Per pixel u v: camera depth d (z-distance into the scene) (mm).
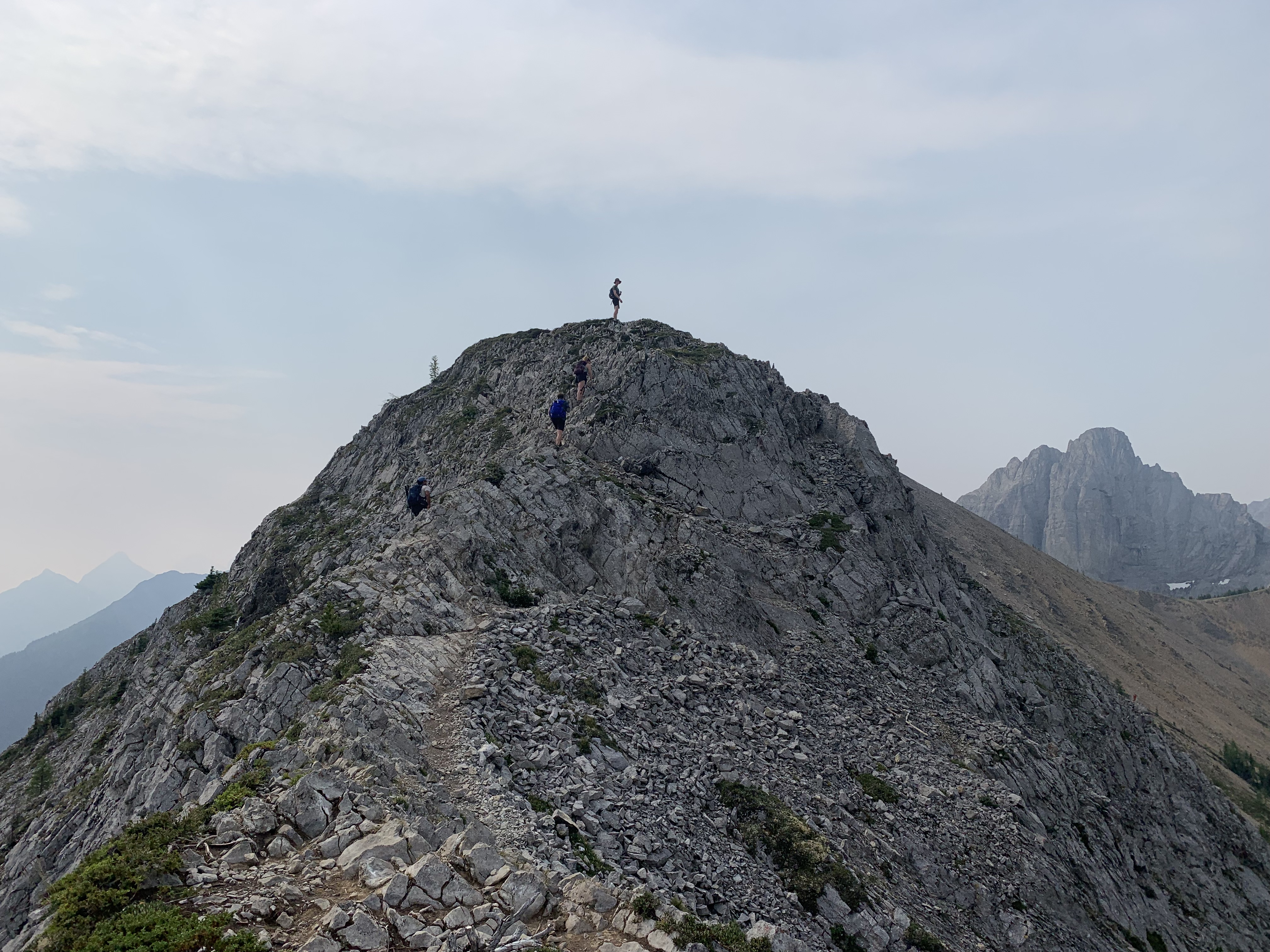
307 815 16578
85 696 70375
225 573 78500
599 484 49375
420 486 44875
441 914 14133
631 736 27750
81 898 13117
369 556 42125
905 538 59875
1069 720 61438
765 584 49094
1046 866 33156
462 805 19906
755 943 16953
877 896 25562
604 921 15562
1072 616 155250
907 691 44719
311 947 12469
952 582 62594
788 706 36656
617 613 38406
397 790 18625
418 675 28109
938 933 26328
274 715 28938
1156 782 62500
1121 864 42719
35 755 62938
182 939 12188
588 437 55469
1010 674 58594
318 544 65125
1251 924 52312
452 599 36812
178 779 28797
